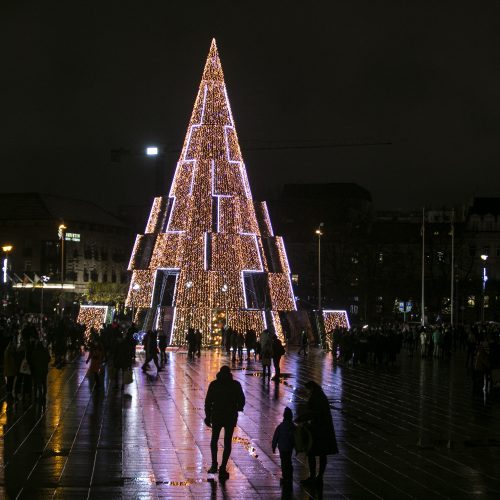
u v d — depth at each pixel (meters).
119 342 32.19
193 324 61.84
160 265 63.12
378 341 50.44
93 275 124.50
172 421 23.95
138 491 15.17
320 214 116.12
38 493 14.89
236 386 16.80
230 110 65.19
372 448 20.20
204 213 62.78
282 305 65.00
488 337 43.34
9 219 119.88
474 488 15.96
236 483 16.02
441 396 32.66
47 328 61.78
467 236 124.88
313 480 16.08
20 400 28.61
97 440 20.55
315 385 16.28
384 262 99.56
